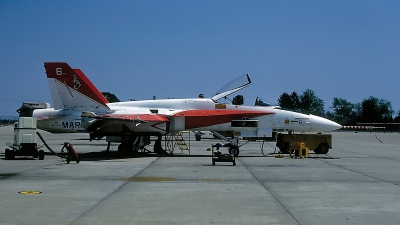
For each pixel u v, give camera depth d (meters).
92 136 24.95
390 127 122.75
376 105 146.38
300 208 9.88
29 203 10.21
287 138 26.34
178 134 31.17
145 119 23.16
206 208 9.78
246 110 26.02
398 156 26.17
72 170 17.22
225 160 19.73
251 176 15.67
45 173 16.12
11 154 21.69
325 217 8.98
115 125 24.47
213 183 13.77
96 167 18.44
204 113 25.44
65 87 25.22
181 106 26.17
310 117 26.36
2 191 11.91
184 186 13.06
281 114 26.09
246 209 9.71
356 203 10.52
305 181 14.40
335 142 46.69
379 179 15.02
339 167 19.16
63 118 25.05
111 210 9.48
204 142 44.03
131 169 17.77
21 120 21.56
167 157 24.23
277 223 8.43
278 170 17.73
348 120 143.38
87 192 11.84
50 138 50.50
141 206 9.95
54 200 10.62
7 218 8.66
